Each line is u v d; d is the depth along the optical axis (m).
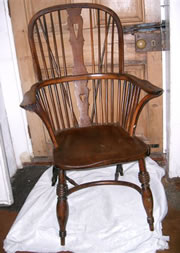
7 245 1.19
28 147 1.85
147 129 1.73
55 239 1.17
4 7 1.55
